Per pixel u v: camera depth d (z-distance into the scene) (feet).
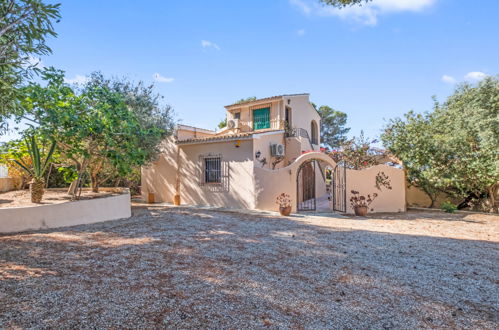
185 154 53.21
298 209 44.86
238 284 14.33
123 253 19.17
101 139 32.45
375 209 43.50
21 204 31.19
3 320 10.16
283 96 66.08
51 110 27.40
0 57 18.30
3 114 21.59
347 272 16.57
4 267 15.81
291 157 56.34
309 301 12.64
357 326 10.62
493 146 38.14
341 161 50.01
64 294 12.54
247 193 45.42
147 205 50.75
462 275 16.44
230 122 71.00
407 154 46.75
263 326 10.36
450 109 48.37
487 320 11.32
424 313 11.80
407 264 18.29
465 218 38.11
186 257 18.63
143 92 47.26
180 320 10.61
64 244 21.26
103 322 10.27
